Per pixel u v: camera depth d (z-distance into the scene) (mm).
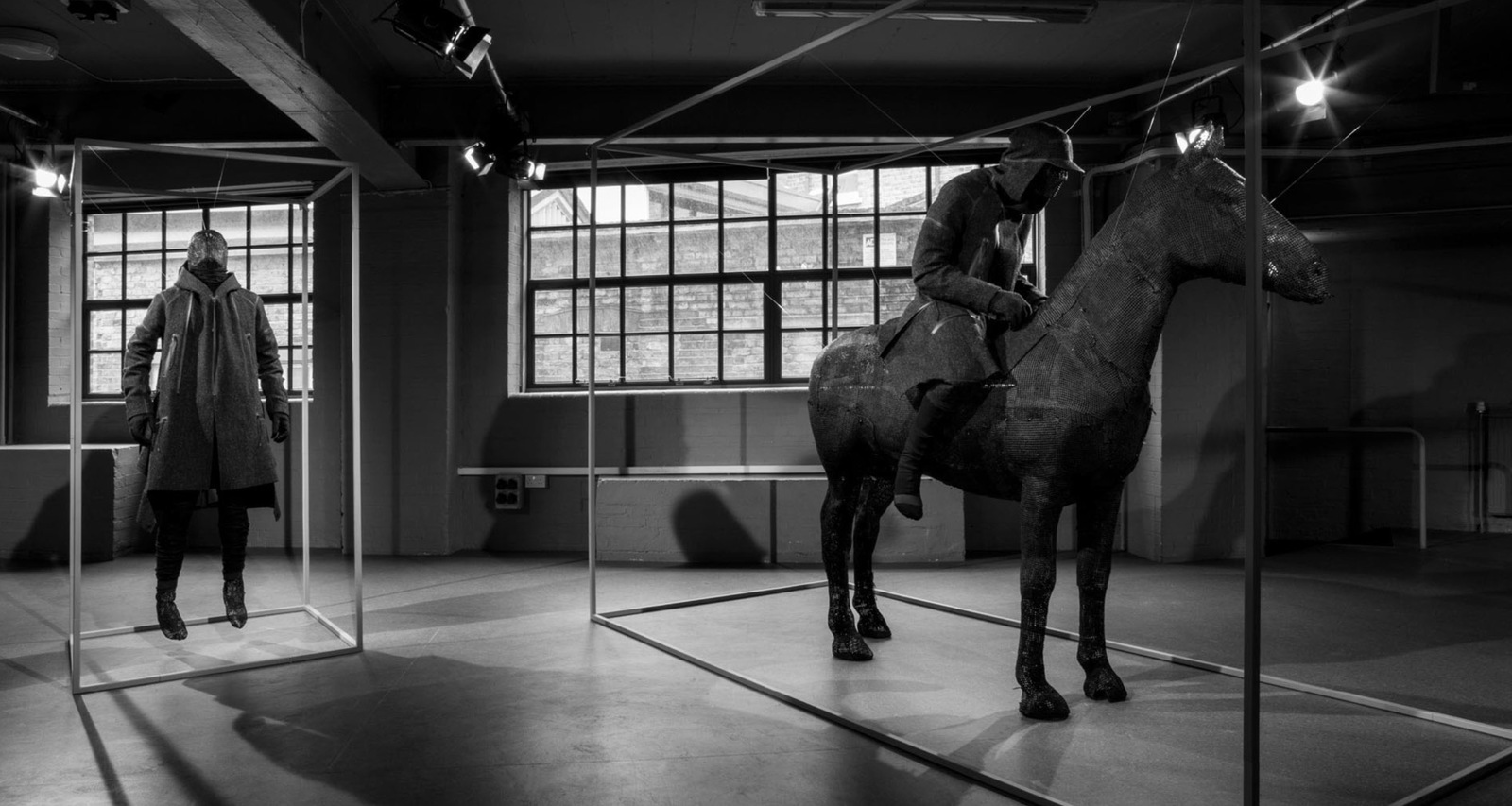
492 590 5449
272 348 4285
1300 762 2656
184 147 3705
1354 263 7102
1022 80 6473
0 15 5207
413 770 2660
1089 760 2654
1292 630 4297
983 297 2977
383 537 6766
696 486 6477
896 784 2533
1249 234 2059
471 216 6922
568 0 5164
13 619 4742
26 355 7266
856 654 3770
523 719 3105
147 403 3947
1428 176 6602
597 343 7137
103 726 3066
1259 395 2080
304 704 3287
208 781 2586
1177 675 3543
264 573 6031
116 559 6531
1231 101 6164
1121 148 6582
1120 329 2838
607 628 4457
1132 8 5180
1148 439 6359
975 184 3172
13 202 7211
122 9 4688
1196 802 2355
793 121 6422
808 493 6434
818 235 7008
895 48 5895
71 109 6336
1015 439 2941
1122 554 6566
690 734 2945
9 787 2553
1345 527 7094
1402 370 7059
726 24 5496
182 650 4066
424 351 6758
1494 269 6848
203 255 4086
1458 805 2383
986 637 4172
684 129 6375
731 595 5094
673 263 7082
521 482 6832
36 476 6543
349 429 6797
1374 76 6242
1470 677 3549
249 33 4117
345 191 6922
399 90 6113
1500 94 6180
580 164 6797
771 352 7027
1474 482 6922
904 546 6340
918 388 3139
